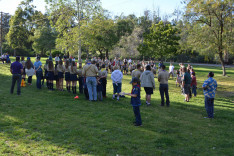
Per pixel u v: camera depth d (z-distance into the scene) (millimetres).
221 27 26297
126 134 6145
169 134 6430
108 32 42438
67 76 11836
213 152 5293
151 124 7250
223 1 25000
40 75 12344
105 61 25750
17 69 10164
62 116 7363
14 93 10586
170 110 9586
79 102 9648
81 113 7879
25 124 6367
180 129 6969
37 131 5922
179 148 5434
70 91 12164
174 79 22703
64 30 34688
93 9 33594
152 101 11398
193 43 27547
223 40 26266
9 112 7359
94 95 10109
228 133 6863
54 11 34938
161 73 10305
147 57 57219
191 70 15234
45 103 8992
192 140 6047
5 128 5969
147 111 9047
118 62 26141
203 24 27812
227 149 5512
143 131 6492
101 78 10727
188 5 26703
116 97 11664
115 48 55688
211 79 8633
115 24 48375
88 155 4746
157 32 37062
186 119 8258
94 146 5195
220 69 38125
